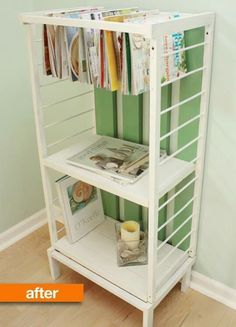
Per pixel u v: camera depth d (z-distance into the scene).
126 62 0.95
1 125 1.56
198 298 1.44
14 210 1.74
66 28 1.04
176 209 1.37
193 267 1.46
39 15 1.08
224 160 1.20
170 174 1.15
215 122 1.17
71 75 1.10
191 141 1.17
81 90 1.47
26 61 1.57
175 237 1.43
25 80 1.59
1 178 1.64
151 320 1.22
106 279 1.30
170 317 1.36
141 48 0.95
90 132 1.53
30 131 1.69
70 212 1.42
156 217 1.06
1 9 1.41
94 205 1.53
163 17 1.01
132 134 1.36
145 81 0.99
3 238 1.72
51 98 1.61
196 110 1.17
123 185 1.11
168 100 1.20
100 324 1.34
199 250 1.41
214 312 1.38
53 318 1.37
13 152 1.65
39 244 1.75
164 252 1.39
